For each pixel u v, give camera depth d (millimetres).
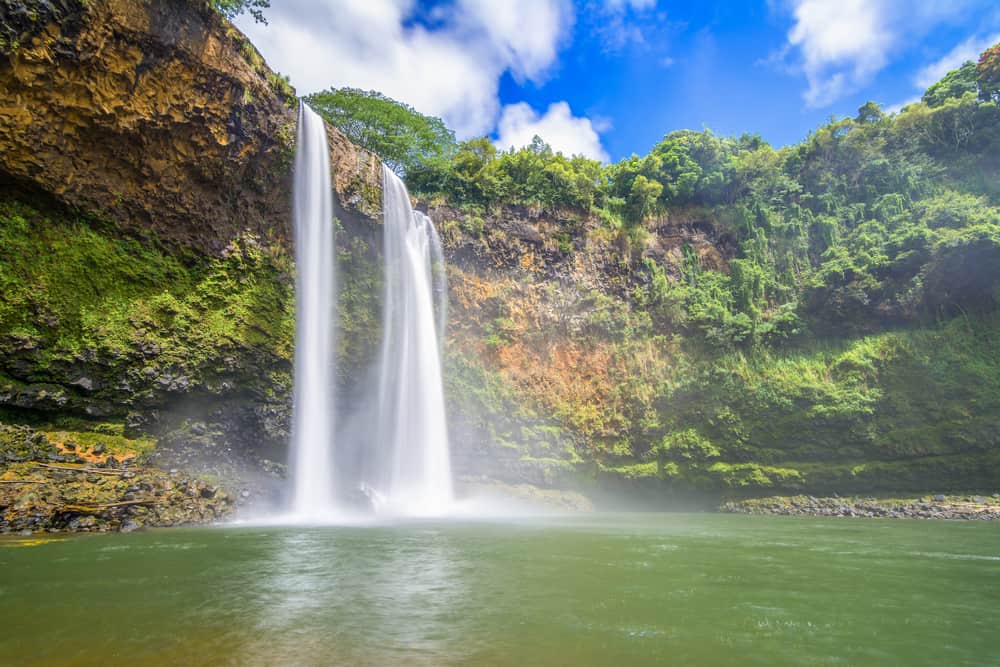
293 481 22656
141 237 20906
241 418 22016
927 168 39969
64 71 17984
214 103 21438
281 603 6820
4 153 17484
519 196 37656
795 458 29141
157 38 19516
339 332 26500
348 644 5273
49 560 9438
